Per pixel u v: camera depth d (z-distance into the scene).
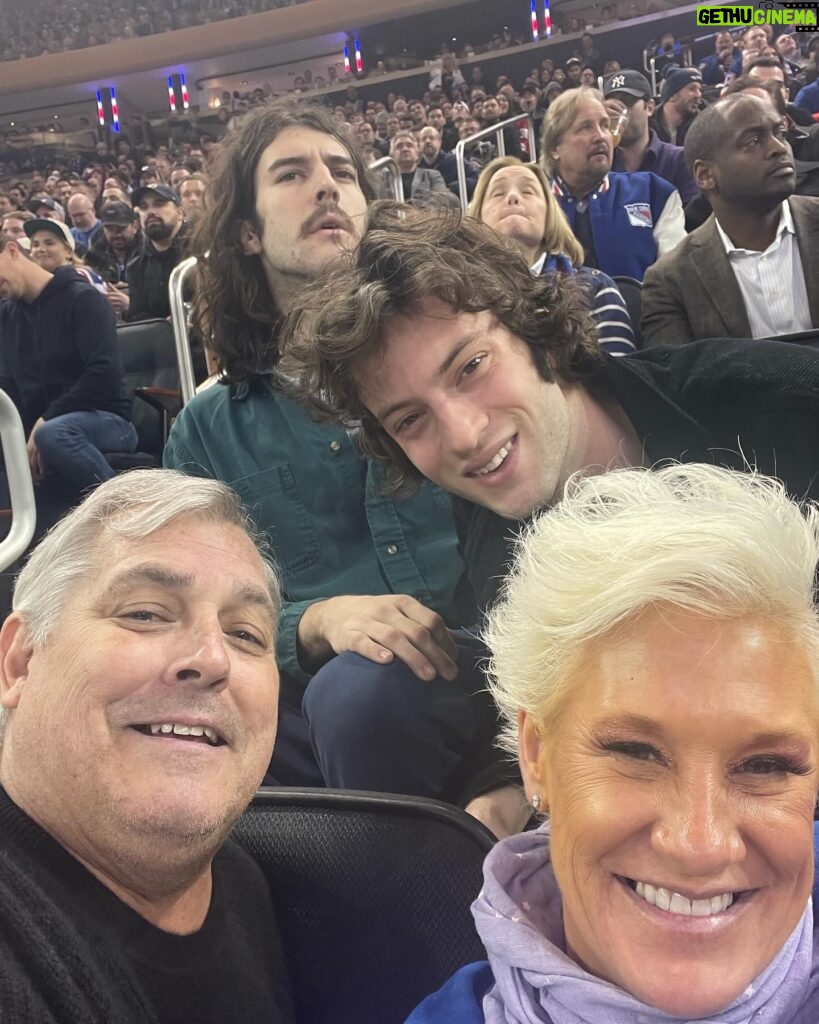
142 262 5.32
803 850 0.68
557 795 0.74
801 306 2.82
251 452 1.94
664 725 0.67
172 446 2.06
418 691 1.46
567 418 1.35
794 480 1.28
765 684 0.67
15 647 0.95
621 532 0.73
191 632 0.92
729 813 0.67
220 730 0.91
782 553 0.71
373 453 1.49
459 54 19.66
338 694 1.46
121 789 0.86
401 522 1.82
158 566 0.93
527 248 3.06
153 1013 0.81
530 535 0.84
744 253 2.86
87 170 16.25
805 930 0.74
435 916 0.97
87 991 0.73
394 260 1.25
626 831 0.69
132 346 4.26
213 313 2.06
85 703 0.88
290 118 2.11
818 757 0.70
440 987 0.94
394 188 4.34
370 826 1.00
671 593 0.68
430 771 1.47
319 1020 0.99
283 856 1.01
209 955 0.89
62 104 21.97
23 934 0.73
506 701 0.83
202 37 20.80
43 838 0.87
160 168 14.60
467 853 0.98
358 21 19.81
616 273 4.05
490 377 1.28
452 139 10.63
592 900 0.71
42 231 5.39
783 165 2.77
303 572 1.87
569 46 16.95
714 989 0.67
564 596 0.73
